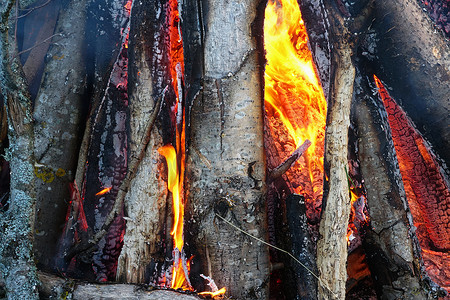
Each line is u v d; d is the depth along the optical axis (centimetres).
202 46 220
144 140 226
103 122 262
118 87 269
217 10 221
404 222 226
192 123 218
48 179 238
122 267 215
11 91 186
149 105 231
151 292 185
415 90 259
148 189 221
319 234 215
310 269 208
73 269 238
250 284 200
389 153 237
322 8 240
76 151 252
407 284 218
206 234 204
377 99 248
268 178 221
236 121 213
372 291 247
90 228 245
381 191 231
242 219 204
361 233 237
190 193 213
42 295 182
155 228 218
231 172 209
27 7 273
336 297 203
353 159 242
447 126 257
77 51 260
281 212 229
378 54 256
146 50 237
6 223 177
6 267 173
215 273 202
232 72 216
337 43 233
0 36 183
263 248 206
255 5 224
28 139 188
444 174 267
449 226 296
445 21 329
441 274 268
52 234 236
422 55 251
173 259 220
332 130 224
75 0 266
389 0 242
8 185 271
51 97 250
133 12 244
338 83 229
